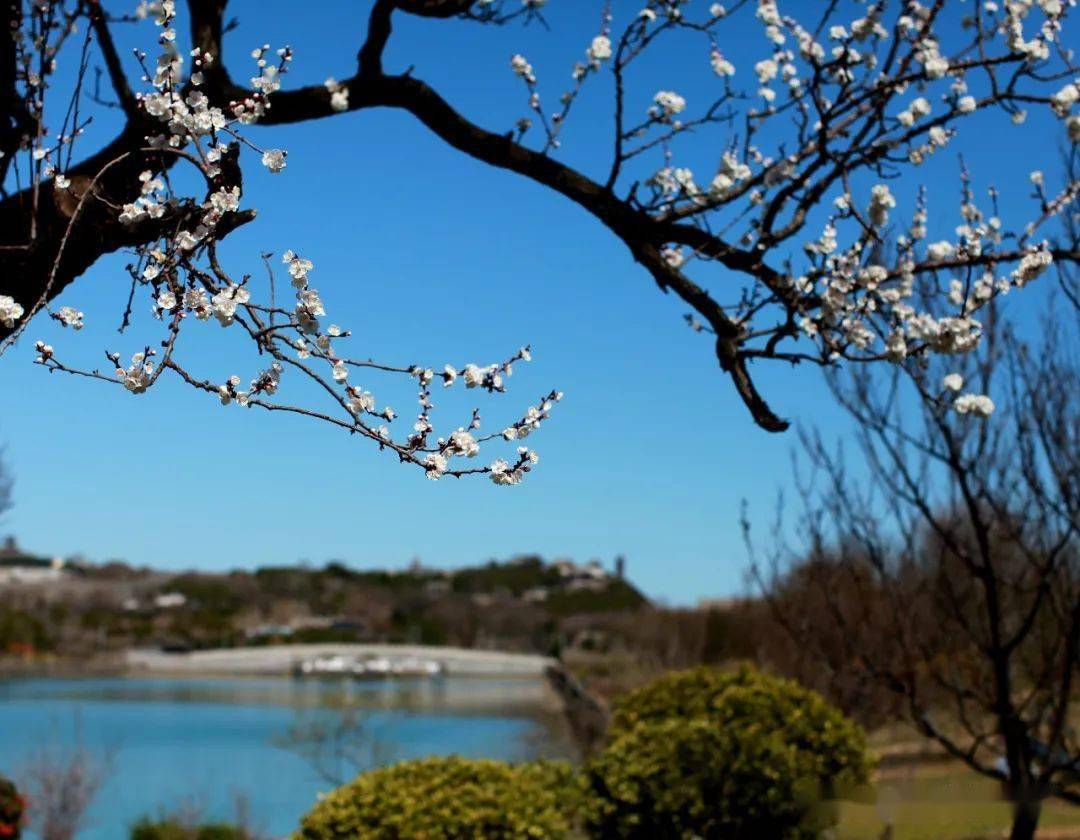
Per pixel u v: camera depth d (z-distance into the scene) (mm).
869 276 3812
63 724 35219
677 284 3959
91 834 14164
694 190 4320
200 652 87500
